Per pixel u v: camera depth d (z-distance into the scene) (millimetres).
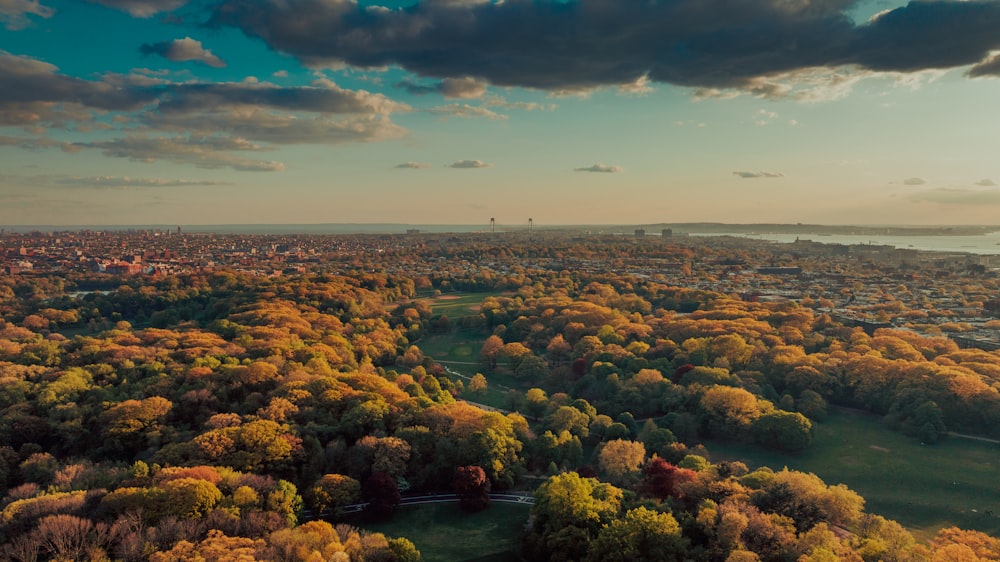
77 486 151500
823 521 141500
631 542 131750
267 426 176500
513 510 168250
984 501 180875
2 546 115375
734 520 134125
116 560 114812
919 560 126750
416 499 173875
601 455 194000
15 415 191750
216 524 128750
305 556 117875
